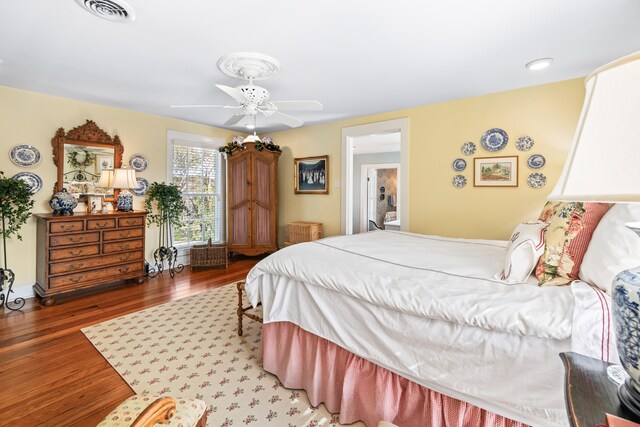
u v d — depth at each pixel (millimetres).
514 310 1138
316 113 4086
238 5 1709
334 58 2389
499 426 1192
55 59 2439
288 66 2541
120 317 2906
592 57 2359
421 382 1387
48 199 3465
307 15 1805
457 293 1324
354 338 1600
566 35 2023
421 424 1389
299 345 1906
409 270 1638
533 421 1099
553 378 1053
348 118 4371
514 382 1131
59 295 3469
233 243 5148
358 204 7996
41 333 2562
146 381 1944
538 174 2986
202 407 1273
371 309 1534
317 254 1989
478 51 2262
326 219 4777
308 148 4969
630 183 548
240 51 2270
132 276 3775
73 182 3629
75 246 3293
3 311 3000
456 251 2119
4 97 3152
